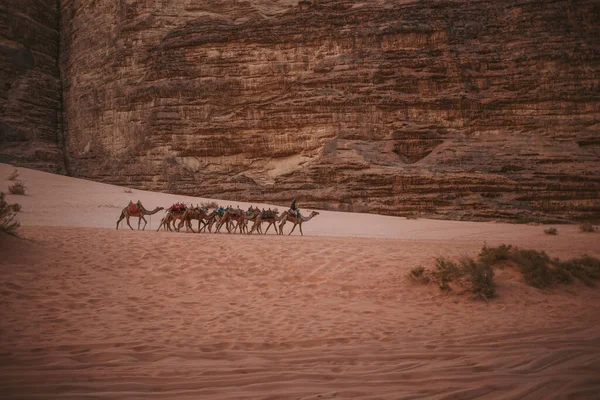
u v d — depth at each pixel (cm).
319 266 1134
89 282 900
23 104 5634
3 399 354
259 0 5216
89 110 5544
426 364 484
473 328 665
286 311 767
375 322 704
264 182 4759
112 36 5509
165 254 1182
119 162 5156
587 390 399
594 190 4022
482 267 991
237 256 1205
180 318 693
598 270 1109
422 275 1015
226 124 4872
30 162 5306
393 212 4000
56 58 6241
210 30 5062
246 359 495
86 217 2622
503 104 4597
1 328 580
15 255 1017
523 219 3766
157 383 411
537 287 996
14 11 5872
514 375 445
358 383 423
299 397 385
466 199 3925
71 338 549
